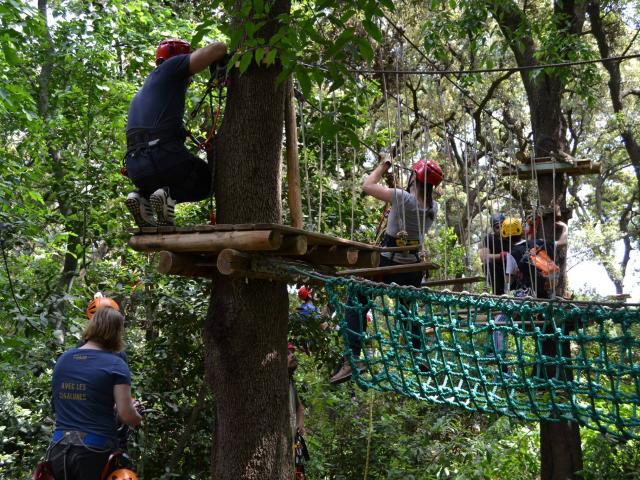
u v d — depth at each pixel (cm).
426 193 537
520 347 390
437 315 421
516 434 902
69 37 840
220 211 446
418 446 804
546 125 952
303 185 799
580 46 936
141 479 682
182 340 734
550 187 877
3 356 677
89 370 415
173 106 415
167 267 410
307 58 448
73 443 403
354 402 859
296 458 686
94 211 857
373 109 896
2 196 727
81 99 851
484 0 934
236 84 449
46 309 680
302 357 916
